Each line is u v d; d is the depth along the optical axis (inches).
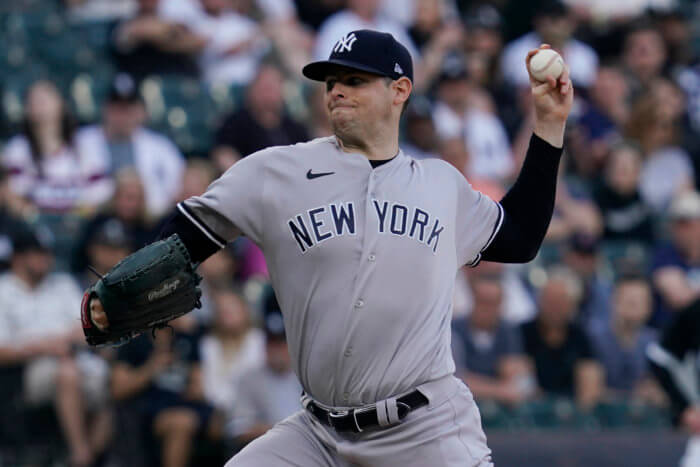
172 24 1439.5
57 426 962.1
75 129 1221.1
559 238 1355.8
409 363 481.1
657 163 1483.8
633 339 1145.4
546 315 1080.2
